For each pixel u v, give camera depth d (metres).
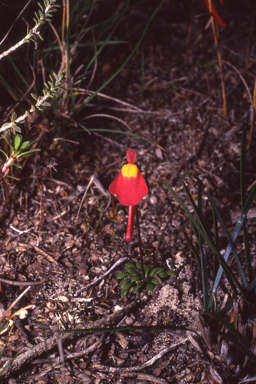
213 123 0.42
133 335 0.34
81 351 0.33
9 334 0.33
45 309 0.34
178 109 0.43
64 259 0.36
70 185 0.39
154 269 0.35
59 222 0.38
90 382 0.32
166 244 0.37
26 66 0.40
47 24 0.41
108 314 0.34
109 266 0.36
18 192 0.39
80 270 0.36
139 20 0.51
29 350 0.33
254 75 0.45
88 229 0.37
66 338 0.33
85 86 0.44
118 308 0.34
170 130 0.42
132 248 0.37
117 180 0.32
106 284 0.35
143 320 0.34
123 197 0.32
